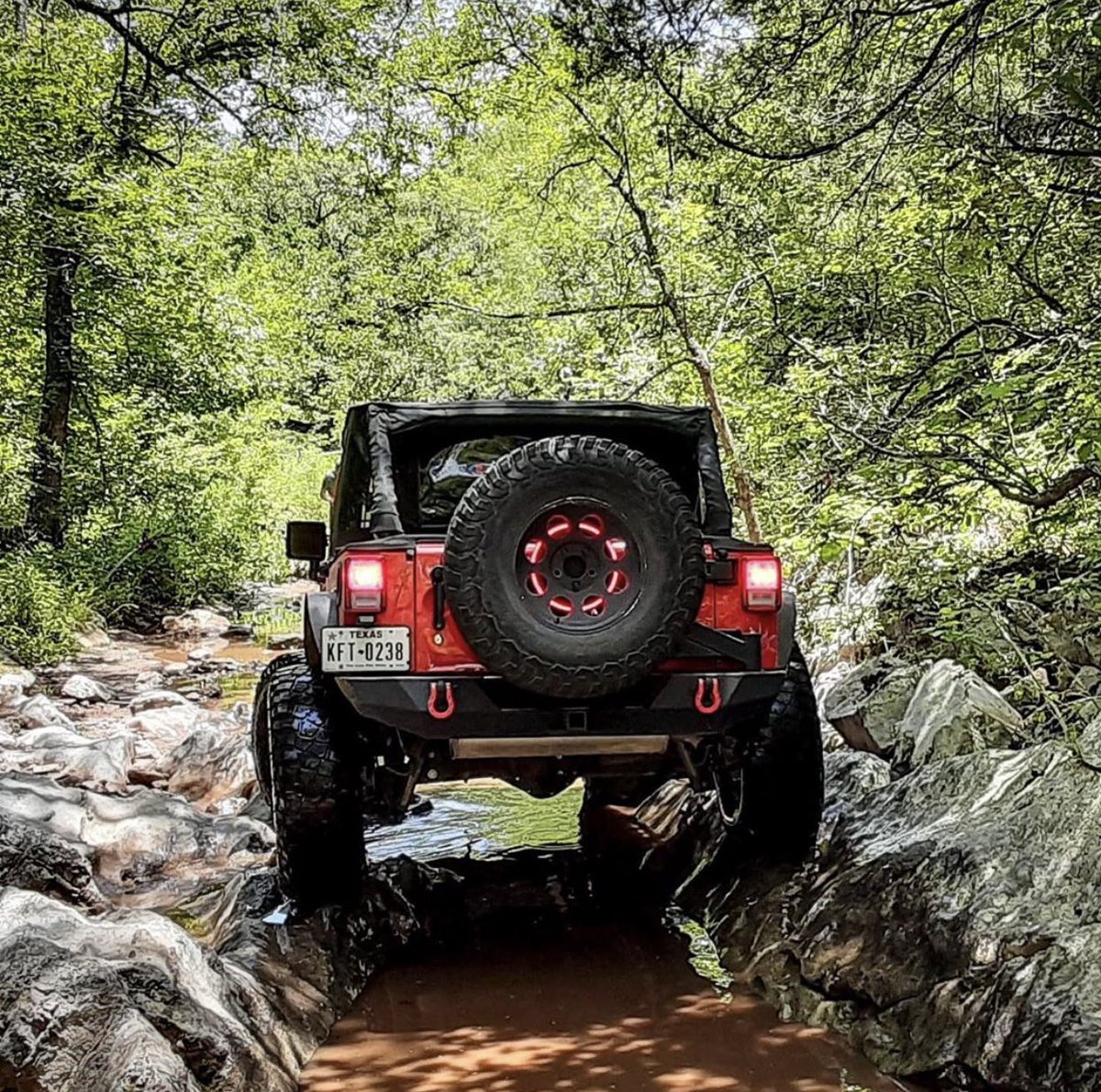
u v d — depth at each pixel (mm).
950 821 4051
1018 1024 3004
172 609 19938
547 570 3959
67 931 3400
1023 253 5777
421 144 15992
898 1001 3465
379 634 3982
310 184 23531
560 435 4805
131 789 7066
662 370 10273
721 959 4312
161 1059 2844
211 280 20047
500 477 3896
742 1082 3307
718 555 4215
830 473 6609
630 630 3943
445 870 5473
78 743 7680
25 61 15547
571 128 10914
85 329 18781
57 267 17250
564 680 3908
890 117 6148
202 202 19250
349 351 19719
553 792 4961
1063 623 5426
